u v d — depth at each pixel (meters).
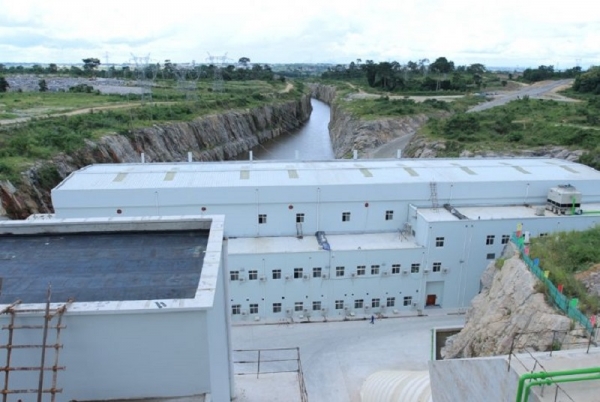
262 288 36.47
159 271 15.61
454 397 14.63
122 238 18.36
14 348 11.71
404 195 40.38
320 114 176.62
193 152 91.25
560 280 23.98
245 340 34.22
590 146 63.56
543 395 11.03
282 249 37.31
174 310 12.23
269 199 38.94
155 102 109.94
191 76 191.25
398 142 99.00
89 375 12.80
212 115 105.94
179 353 12.92
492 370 12.46
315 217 40.00
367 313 37.88
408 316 37.66
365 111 114.56
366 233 40.97
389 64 169.25
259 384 26.78
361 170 43.72
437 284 38.53
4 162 50.38
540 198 42.12
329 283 36.94
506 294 26.52
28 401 12.58
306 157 104.81
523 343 22.19
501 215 39.38
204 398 13.38
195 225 19.00
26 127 64.81
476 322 28.14
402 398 20.48
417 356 32.19
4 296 13.84
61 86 141.88
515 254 29.33
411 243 38.81
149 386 13.18
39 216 39.41
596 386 11.27
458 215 38.44
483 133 79.19
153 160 78.31
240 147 109.56
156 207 38.16
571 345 19.66
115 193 37.50
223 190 38.31
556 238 29.62
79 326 12.27
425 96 143.25
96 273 15.42
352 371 30.61
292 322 36.66
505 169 44.81
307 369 30.80
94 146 65.69
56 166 56.09
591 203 42.50
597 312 21.69
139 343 12.66
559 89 140.38
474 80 170.62
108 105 98.75
